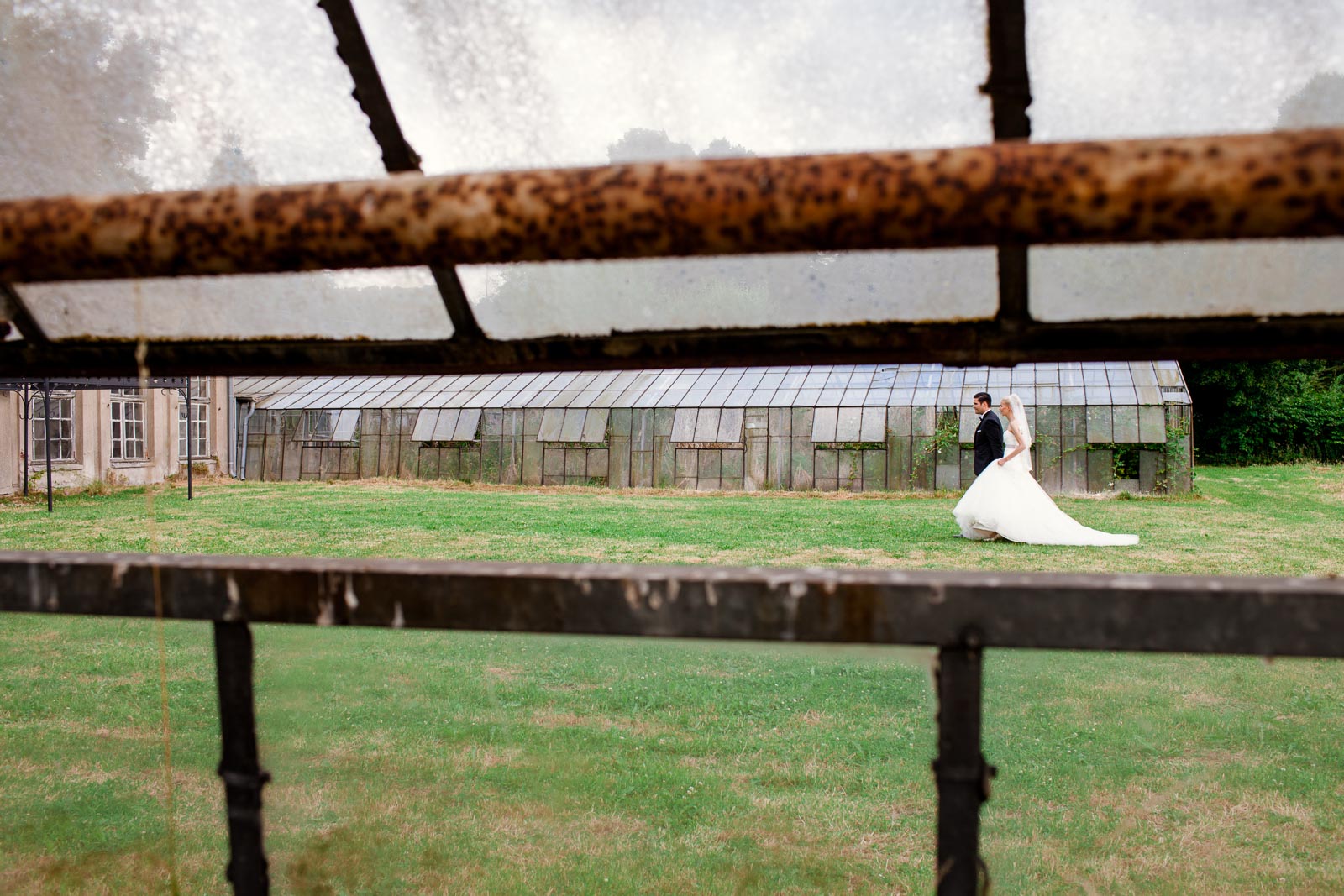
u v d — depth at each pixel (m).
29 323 1.62
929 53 1.34
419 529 11.41
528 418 22.73
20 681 4.30
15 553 1.06
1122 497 19.17
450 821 2.76
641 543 10.05
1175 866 2.53
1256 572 8.21
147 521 12.24
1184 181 0.50
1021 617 0.83
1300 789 3.07
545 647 5.02
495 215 0.58
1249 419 34.53
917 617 0.84
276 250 0.61
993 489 10.64
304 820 2.76
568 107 1.53
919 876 2.44
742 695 4.14
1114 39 1.29
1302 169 0.49
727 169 0.56
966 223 0.54
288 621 0.96
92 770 3.16
